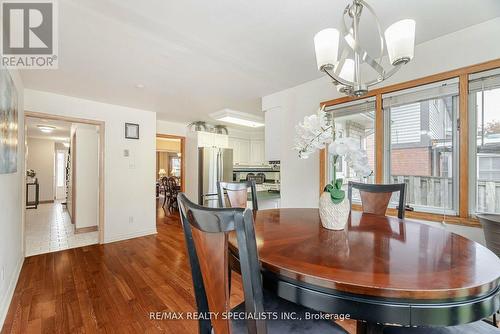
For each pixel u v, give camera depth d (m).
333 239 1.18
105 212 3.77
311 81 2.96
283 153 3.31
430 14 1.68
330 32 1.25
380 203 1.93
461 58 1.90
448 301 0.71
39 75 2.65
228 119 4.59
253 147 6.52
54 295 2.14
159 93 3.34
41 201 8.32
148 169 4.28
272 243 1.12
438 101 2.07
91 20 1.70
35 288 2.27
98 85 2.99
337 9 1.61
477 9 1.63
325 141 1.41
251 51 2.19
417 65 2.14
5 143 1.84
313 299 0.80
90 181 4.52
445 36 1.97
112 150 3.86
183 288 2.28
